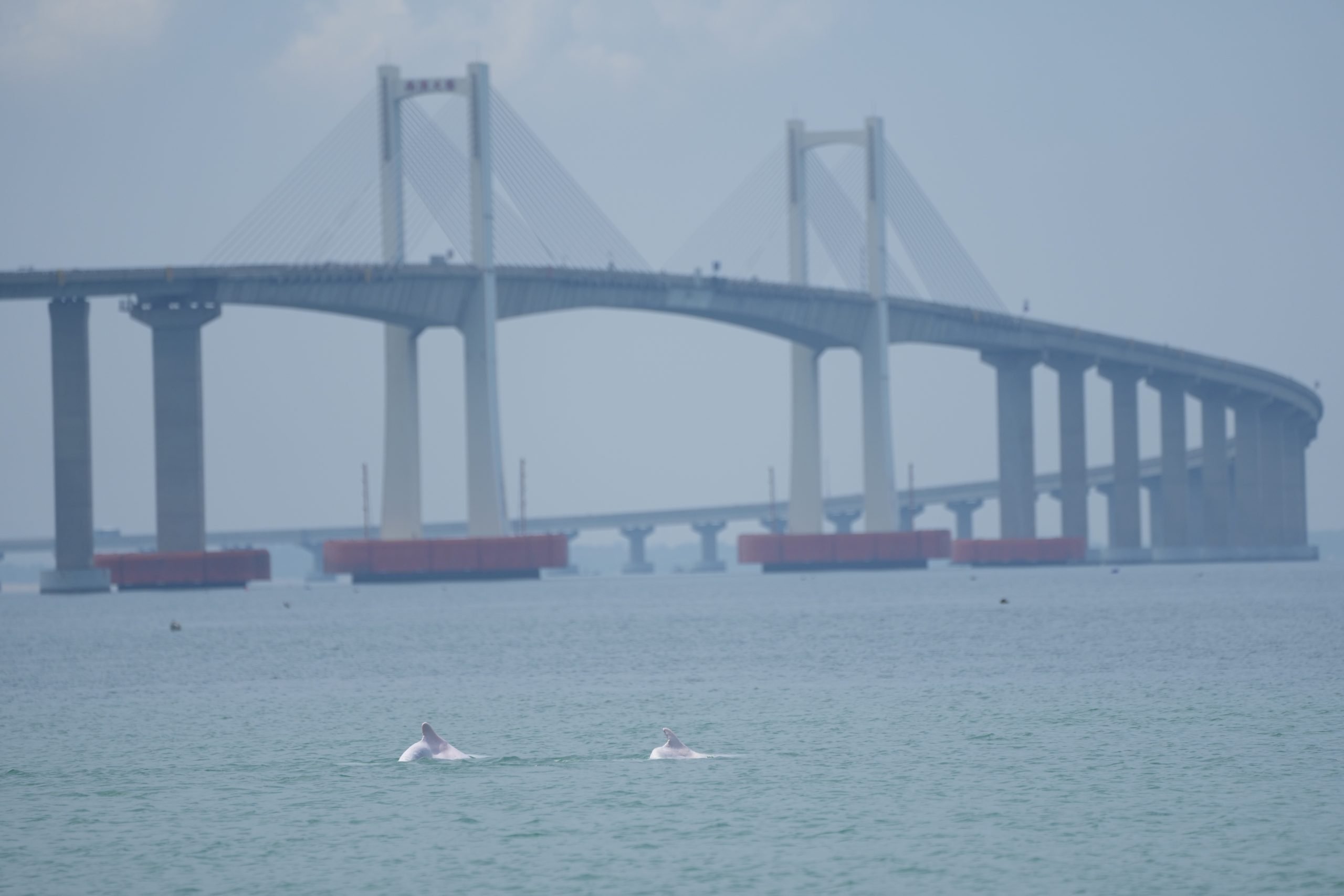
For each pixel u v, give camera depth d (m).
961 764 168.50
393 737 197.50
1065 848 131.62
